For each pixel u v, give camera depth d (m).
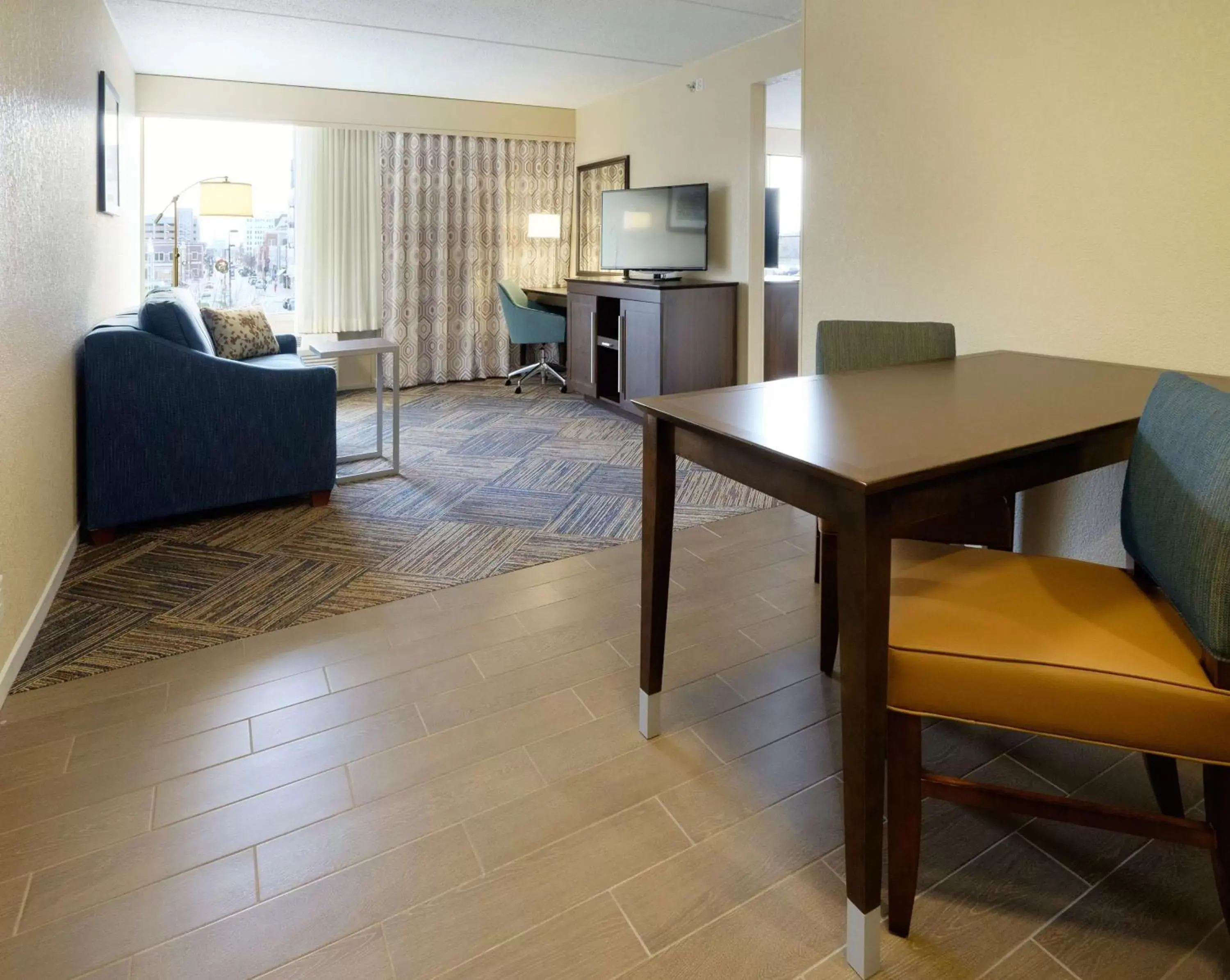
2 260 1.98
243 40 4.57
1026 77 2.24
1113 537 2.20
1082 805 1.19
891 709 1.20
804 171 2.98
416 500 3.52
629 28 4.40
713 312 4.95
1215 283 1.92
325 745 1.74
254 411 3.16
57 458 2.58
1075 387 1.78
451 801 1.56
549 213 6.78
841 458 1.20
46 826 1.48
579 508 3.41
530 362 7.04
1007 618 1.26
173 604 2.44
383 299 6.33
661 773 1.65
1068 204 2.18
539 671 2.06
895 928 1.26
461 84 5.69
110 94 3.86
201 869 1.38
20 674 2.01
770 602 2.45
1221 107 1.86
